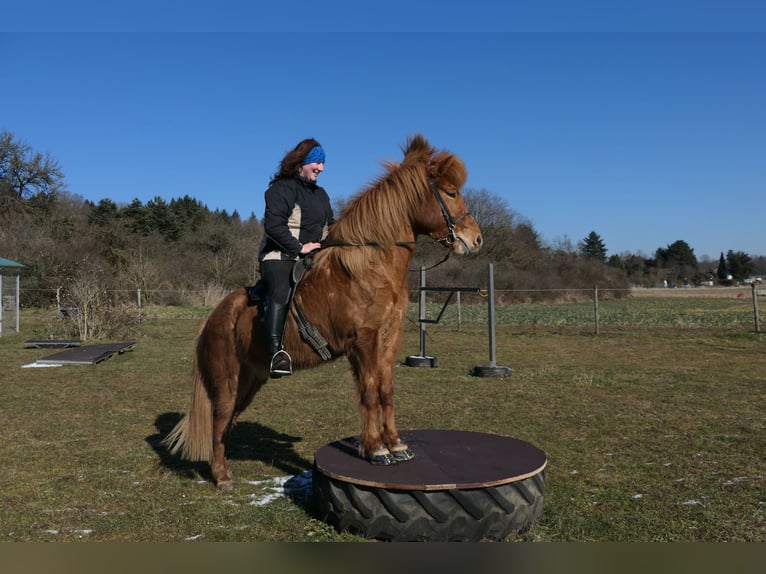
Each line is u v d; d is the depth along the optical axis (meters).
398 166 4.14
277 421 6.82
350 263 3.82
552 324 21.31
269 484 4.60
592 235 85.19
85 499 4.26
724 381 9.38
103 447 5.73
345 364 11.53
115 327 16.86
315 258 4.04
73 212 42.09
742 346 14.30
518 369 10.88
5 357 12.84
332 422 6.78
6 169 37.62
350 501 3.47
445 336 17.62
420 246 34.19
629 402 7.73
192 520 3.84
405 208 3.93
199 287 35.03
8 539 3.55
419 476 3.47
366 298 3.79
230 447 5.74
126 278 30.66
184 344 15.60
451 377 9.97
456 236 3.96
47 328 18.12
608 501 4.14
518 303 34.56
